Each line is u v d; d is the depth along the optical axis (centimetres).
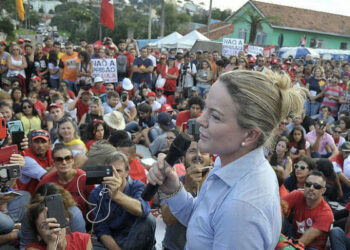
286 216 341
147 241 299
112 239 295
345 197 488
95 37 3616
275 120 89
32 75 995
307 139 620
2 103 523
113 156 311
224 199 89
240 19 3578
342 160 536
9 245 314
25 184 387
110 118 572
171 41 1852
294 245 247
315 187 314
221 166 99
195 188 231
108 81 952
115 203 299
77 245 240
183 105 870
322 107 883
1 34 2516
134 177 390
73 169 339
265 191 86
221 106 88
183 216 118
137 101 896
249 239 81
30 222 237
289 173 471
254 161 91
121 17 3788
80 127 581
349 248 323
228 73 91
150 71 1043
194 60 1180
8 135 376
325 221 320
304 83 1107
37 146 386
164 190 117
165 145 521
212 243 91
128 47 1209
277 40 3506
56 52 1023
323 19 3744
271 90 87
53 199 211
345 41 3775
